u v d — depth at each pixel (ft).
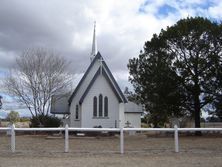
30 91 151.23
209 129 74.95
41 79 151.64
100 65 146.20
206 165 55.52
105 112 146.00
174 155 67.46
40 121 139.64
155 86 137.08
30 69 158.51
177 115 142.41
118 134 121.49
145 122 194.49
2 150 73.00
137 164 56.39
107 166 54.39
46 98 149.38
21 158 62.64
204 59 134.82
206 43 135.95
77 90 152.56
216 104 138.10
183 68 135.74
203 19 138.31
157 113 140.87
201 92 137.28
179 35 136.36
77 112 151.53
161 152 71.41
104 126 145.07
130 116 168.14
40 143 89.61
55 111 163.32
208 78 134.00
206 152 71.67
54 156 65.26
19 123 169.37
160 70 135.95
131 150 74.59
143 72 142.00
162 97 137.39
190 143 92.53
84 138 108.17
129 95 148.46
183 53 138.72
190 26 136.46
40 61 151.12
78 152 70.33
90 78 153.69
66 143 70.69
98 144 88.12
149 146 83.71
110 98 146.41
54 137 108.68
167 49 140.36
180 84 136.87
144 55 143.95
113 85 146.00
